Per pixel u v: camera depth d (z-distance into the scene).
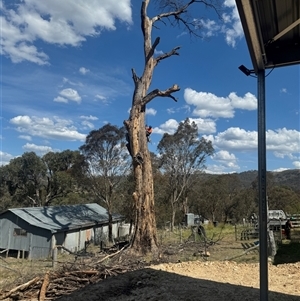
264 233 3.89
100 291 7.04
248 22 3.39
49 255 26.19
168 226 37.91
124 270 9.09
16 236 29.25
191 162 44.19
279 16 3.88
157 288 6.77
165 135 44.25
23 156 49.00
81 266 9.37
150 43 15.62
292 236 21.11
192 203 48.31
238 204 47.22
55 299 6.96
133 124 14.59
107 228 37.09
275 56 4.40
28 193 50.19
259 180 3.98
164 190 42.16
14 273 11.85
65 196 50.31
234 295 5.98
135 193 14.20
